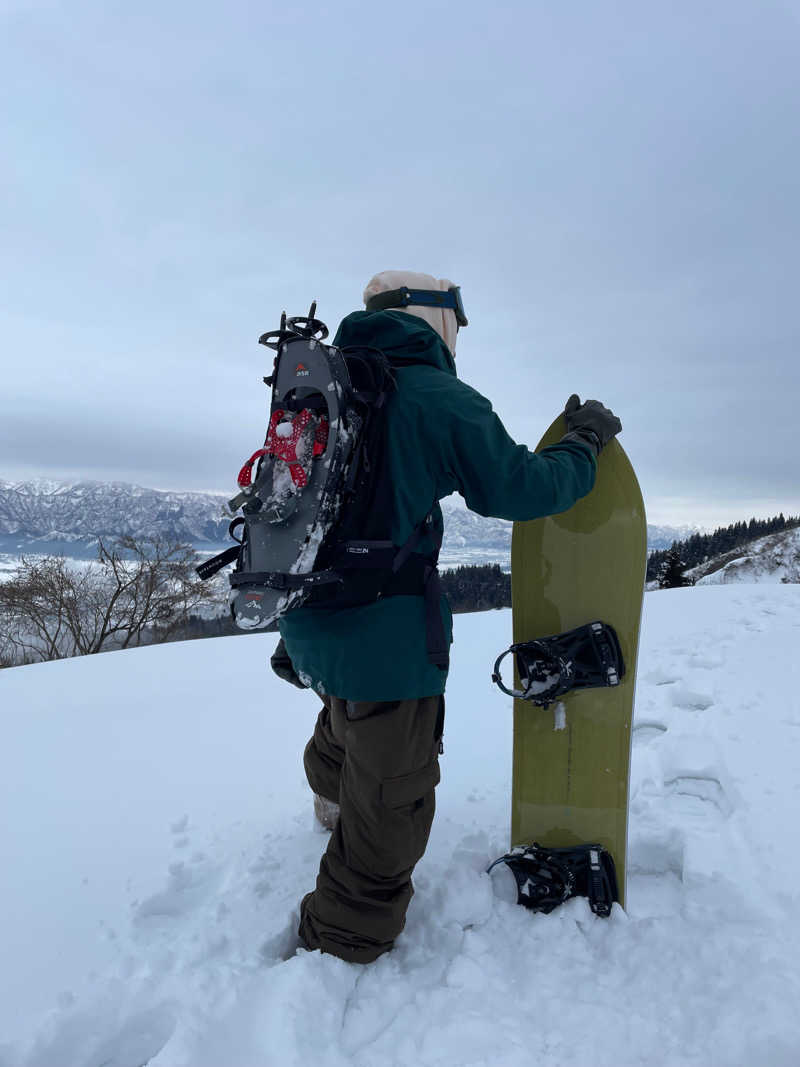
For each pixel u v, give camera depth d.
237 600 1.32
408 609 1.34
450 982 1.33
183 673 4.39
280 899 1.62
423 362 1.45
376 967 1.39
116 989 1.29
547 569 1.76
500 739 2.79
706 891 1.60
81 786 2.45
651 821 1.98
